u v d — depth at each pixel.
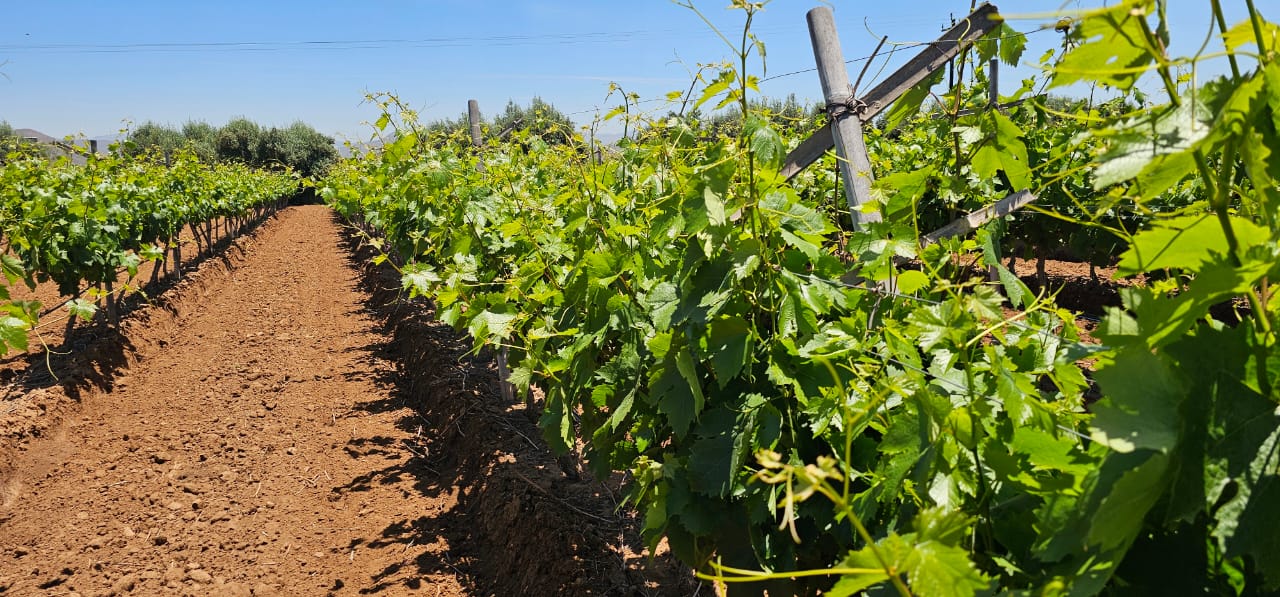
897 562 0.96
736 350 2.15
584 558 3.85
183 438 6.49
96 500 5.38
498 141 7.33
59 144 11.40
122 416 7.10
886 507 1.68
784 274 2.10
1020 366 2.08
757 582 2.21
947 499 1.34
